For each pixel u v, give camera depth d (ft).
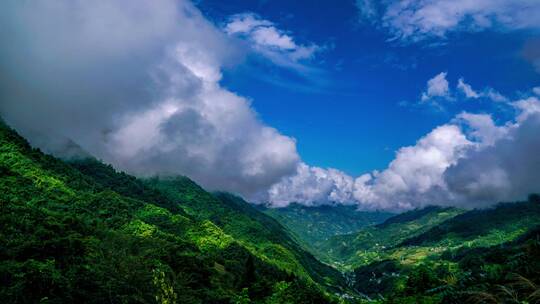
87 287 163.43
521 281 78.79
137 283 166.50
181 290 191.21
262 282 292.61
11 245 177.99
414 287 215.92
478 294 82.02
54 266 164.04
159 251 250.57
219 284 273.95
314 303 298.97
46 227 222.48
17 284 142.20
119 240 206.49
